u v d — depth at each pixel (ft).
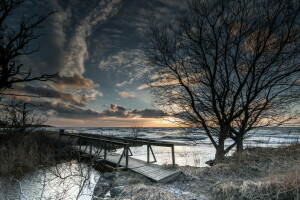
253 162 30.32
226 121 39.11
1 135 59.11
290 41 36.32
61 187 24.50
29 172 35.01
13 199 22.84
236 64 39.96
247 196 18.62
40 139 60.70
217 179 25.91
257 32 37.93
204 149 87.81
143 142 39.11
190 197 20.11
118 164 34.45
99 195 22.41
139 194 19.57
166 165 32.78
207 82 41.37
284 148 36.19
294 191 17.49
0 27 62.03
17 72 64.80
